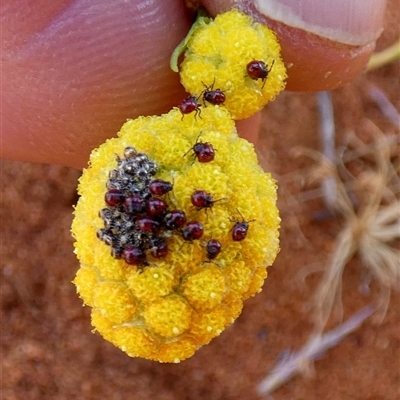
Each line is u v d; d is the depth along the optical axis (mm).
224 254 58
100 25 75
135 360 113
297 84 81
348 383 117
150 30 76
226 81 64
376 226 117
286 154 119
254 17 71
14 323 113
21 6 74
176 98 81
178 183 57
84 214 60
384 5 79
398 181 120
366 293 119
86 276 60
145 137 60
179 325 56
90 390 113
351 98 121
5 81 80
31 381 113
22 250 113
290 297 116
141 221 55
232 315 60
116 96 79
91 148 85
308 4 72
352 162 120
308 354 116
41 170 113
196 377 114
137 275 56
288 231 117
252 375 115
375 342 118
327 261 117
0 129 86
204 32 67
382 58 119
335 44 76
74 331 113
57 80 78
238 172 59
